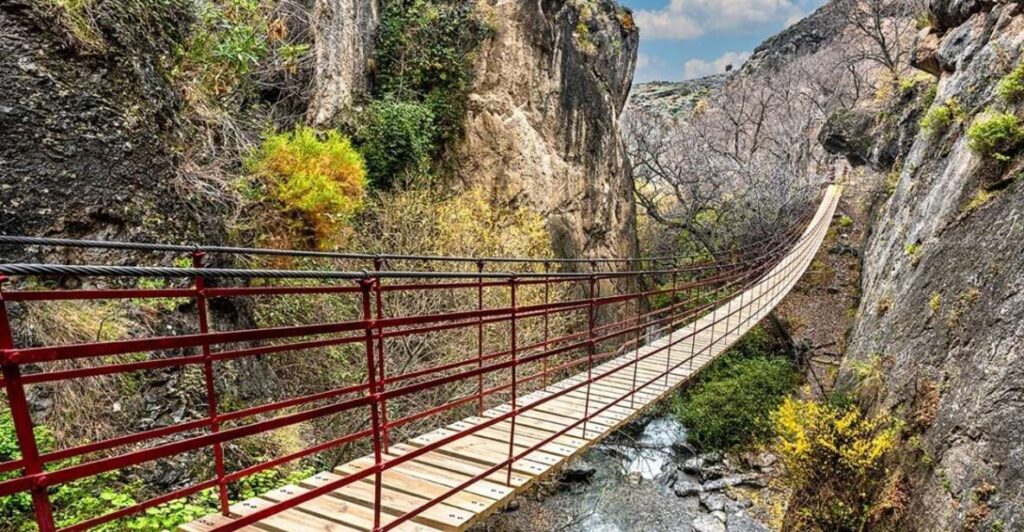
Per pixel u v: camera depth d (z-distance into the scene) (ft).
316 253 9.21
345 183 21.09
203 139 18.20
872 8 67.36
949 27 35.22
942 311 21.99
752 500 32.19
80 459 11.11
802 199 63.62
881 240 41.60
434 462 11.37
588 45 48.44
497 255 30.19
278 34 22.50
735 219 60.80
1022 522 13.66
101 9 14.34
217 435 5.77
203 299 6.96
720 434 37.88
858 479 22.03
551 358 30.55
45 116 12.56
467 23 38.81
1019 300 17.01
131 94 14.67
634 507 31.53
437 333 25.11
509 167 38.68
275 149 20.02
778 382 41.57
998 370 16.72
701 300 51.11
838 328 48.52
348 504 9.28
